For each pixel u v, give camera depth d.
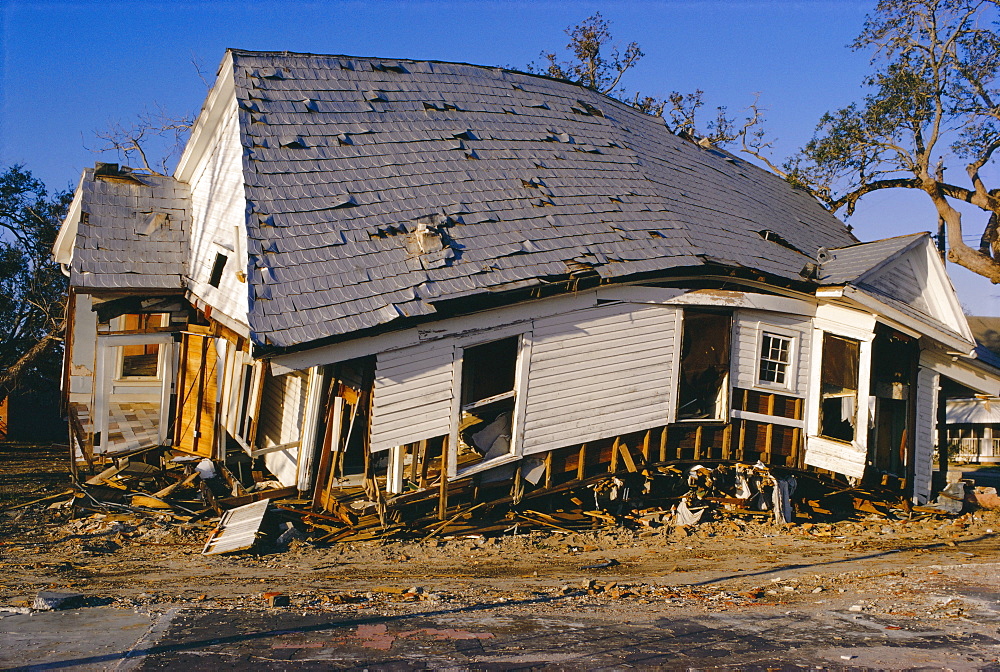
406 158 15.55
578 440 13.57
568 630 6.36
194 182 18.09
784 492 14.29
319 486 12.58
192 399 16.06
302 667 5.25
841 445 14.59
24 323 32.12
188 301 16.27
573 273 13.23
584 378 13.56
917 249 15.66
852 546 12.08
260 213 12.92
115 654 5.48
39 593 7.31
